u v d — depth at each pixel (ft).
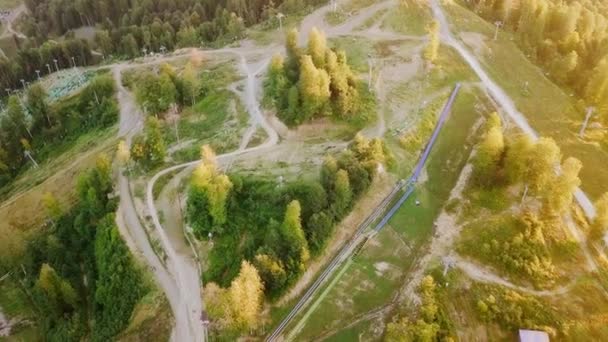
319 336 293.02
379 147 373.20
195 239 350.02
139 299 326.03
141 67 645.10
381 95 465.06
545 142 344.28
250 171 386.32
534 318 296.10
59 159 519.19
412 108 449.89
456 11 625.82
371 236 342.64
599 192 386.52
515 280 315.99
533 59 553.64
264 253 304.71
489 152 356.59
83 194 402.93
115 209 386.32
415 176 387.14
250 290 272.10
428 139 423.23
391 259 330.54
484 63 531.50
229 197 352.90
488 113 458.09
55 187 468.75
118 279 339.57
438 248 334.85
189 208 357.82
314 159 394.32
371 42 562.66
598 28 613.93
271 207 347.77
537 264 318.65
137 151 414.00
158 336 302.66
